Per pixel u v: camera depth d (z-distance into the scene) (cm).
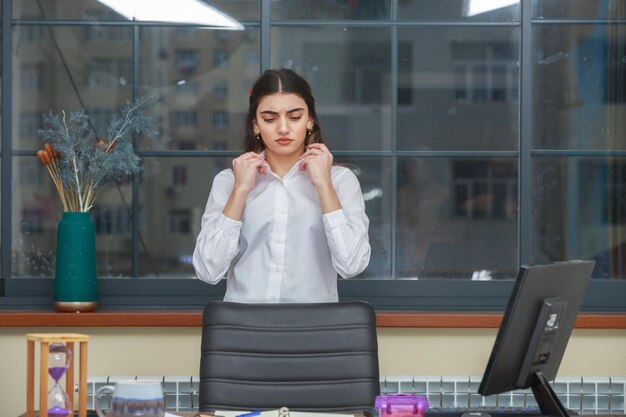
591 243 412
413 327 384
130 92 409
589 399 383
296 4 409
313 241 313
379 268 410
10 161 405
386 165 411
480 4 412
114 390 199
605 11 411
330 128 411
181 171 410
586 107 412
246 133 322
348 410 273
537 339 231
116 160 383
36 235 405
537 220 411
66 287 381
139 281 407
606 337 390
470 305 407
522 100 409
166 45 410
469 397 382
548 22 411
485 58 412
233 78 410
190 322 380
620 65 411
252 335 276
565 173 411
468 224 411
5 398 382
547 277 231
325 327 279
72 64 407
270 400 272
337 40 410
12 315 375
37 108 406
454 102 411
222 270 308
